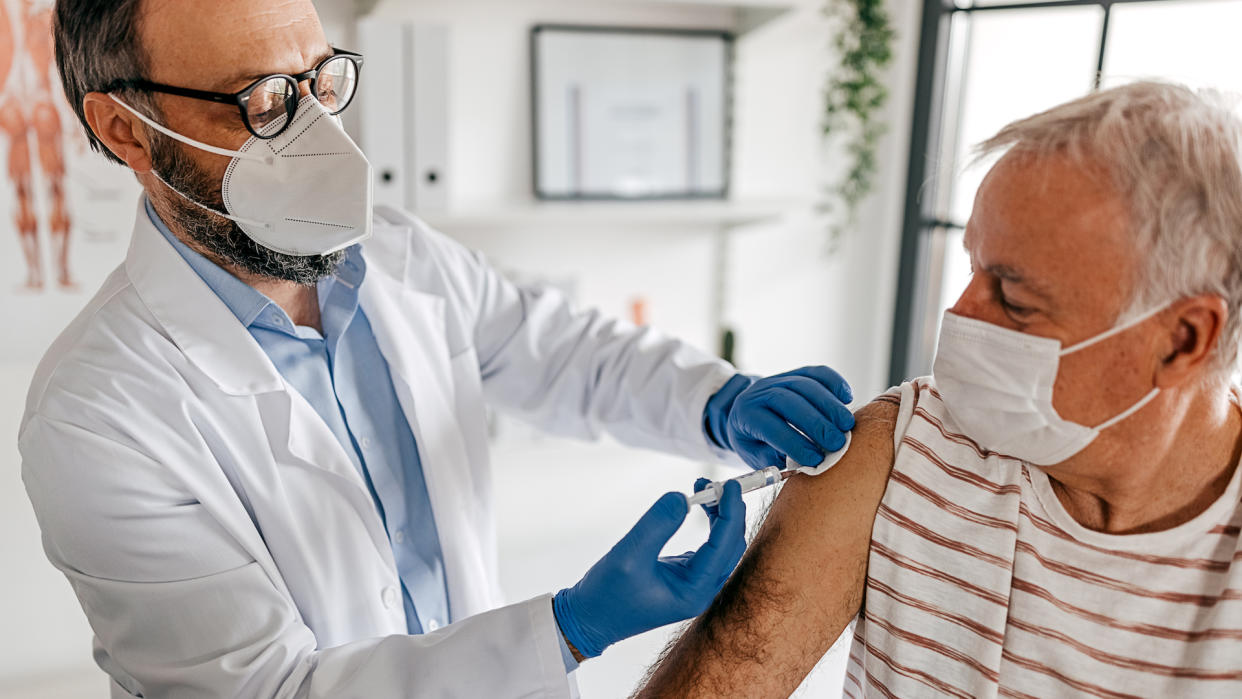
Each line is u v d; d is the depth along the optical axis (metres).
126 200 1.88
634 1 2.16
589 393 1.39
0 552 1.91
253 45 0.89
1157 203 0.64
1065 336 0.69
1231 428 0.74
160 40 0.87
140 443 0.91
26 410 0.97
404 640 0.90
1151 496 0.74
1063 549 0.76
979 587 0.77
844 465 0.86
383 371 1.16
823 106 2.38
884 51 2.25
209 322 1.00
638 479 2.56
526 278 2.25
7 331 1.86
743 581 0.84
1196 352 0.68
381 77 1.78
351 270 1.12
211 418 0.98
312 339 1.08
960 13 2.33
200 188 0.94
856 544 0.83
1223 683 0.71
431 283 1.27
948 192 2.43
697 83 2.24
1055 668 0.76
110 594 0.91
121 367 0.95
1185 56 1.91
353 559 1.04
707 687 0.82
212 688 0.88
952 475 0.81
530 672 0.87
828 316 2.57
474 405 1.25
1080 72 2.10
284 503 1.00
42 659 1.98
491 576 1.27
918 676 0.80
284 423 1.01
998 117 2.31
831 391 1.08
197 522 0.93
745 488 0.89
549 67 2.12
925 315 2.54
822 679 1.12
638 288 2.38
